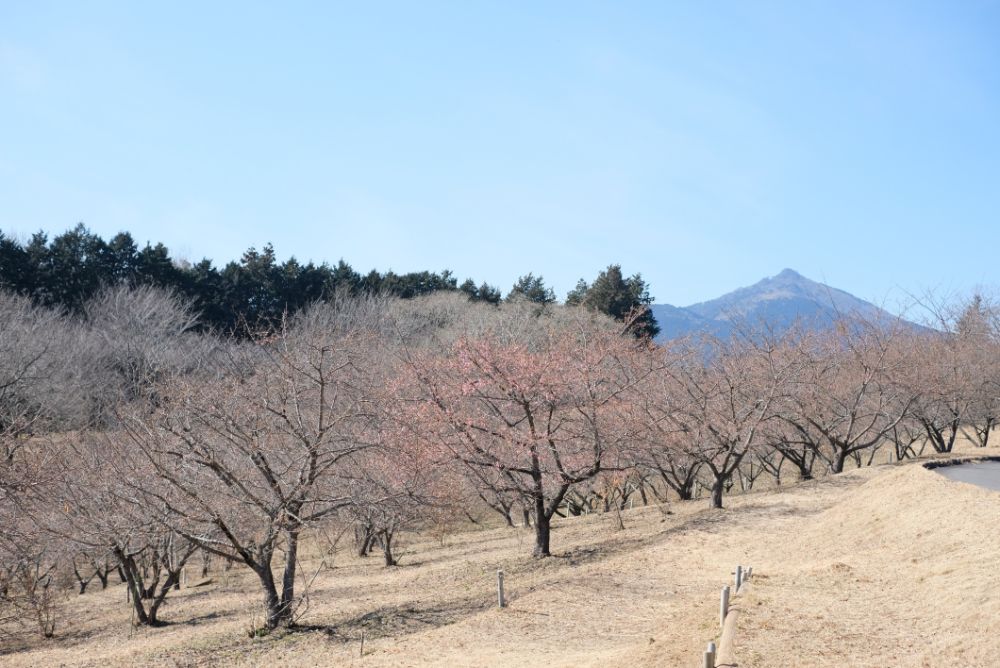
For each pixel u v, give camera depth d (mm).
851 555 19859
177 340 50344
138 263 62688
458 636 18422
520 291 83500
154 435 20609
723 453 32406
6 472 23672
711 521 28641
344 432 25188
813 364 35438
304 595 22016
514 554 29906
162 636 23266
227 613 25953
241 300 66062
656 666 13414
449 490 29531
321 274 72000
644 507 38969
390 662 16812
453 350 28844
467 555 32500
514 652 16703
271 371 24969
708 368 35094
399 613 22031
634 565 23891
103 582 35344
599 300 70500
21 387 35156
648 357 35188
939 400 38125
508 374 27000
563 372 28047
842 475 33938
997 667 11156
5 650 24391
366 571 31906
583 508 48438
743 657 12586
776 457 53719
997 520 17844
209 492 22766
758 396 33688
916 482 22812
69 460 26953
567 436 28344
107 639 24141
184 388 23500
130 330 48062
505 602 20984
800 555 21812
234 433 21281
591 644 16750
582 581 22297
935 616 13891
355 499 22328
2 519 23156
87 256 61562
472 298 79500
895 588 16125
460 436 26391
